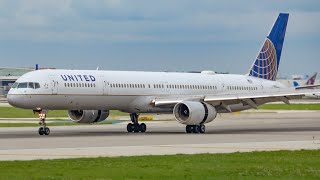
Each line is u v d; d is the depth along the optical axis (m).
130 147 101.88
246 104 153.50
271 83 179.38
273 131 152.25
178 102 143.62
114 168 73.62
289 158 84.94
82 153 91.62
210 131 153.12
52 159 82.25
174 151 95.25
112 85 143.12
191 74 162.88
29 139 119.25
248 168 74.69
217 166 76.19
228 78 169.88
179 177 67.62
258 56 178.12
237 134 138.38
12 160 81.56
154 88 151.12
